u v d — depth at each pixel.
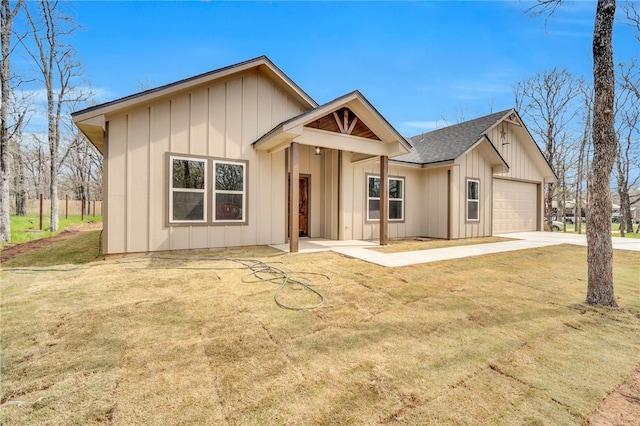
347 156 9.40
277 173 7.93
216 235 7.07
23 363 2.17
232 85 7.30
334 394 1.86
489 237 11.05
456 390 1.92
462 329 2.86
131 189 6.17
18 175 19.33
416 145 13.50
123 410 1.69
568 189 20.94
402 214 10.81
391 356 2.34
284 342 2.55
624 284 4.52
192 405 1.74
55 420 1.61
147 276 4.64
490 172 11.62
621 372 2.16
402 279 4.62
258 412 1.69
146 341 2.53
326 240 9.28
